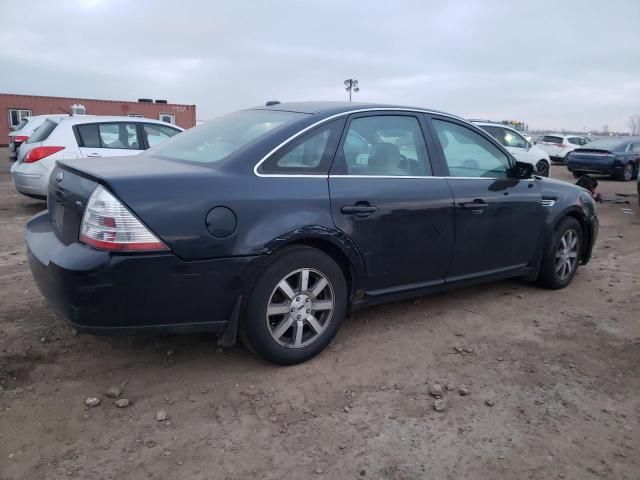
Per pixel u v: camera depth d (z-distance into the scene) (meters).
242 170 3.14
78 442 2.61
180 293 2.91
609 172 17.48
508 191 4.45
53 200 3.37
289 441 2.68
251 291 3.15
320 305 3.44
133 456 2.53
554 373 3.46
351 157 3.58
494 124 14.09
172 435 2.69
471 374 3.41
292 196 3.23
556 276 5.05
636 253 6.85
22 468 2.42
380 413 2.94
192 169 3.12
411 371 3.42
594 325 4.28
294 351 3.38
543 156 14.70
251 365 3.41
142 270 2.79
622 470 2.54
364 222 3.52
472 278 4.34
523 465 2.55
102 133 8.31
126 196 2.77
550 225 4.86
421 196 3.82
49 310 4.13
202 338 3.77
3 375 3.18
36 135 8.55
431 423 2.87
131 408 2.92
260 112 3.93
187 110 37.00
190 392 3.09
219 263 2.98
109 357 3.46
